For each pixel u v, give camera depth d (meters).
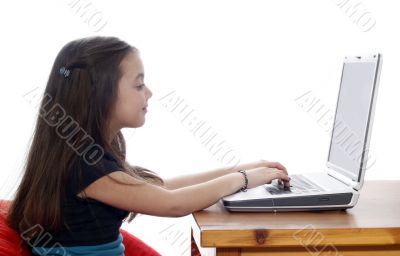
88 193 1.34
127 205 1.35
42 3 2.21
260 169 1.55
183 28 2.29
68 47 1.43
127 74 1.40
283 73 2.34
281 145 2.36
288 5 2.32
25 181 1.41
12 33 2.21
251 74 2.33
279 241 1.26
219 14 2.30
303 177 1.71
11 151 2.23
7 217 1.42
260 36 2.32
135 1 2.26
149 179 1.60
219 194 1.42
